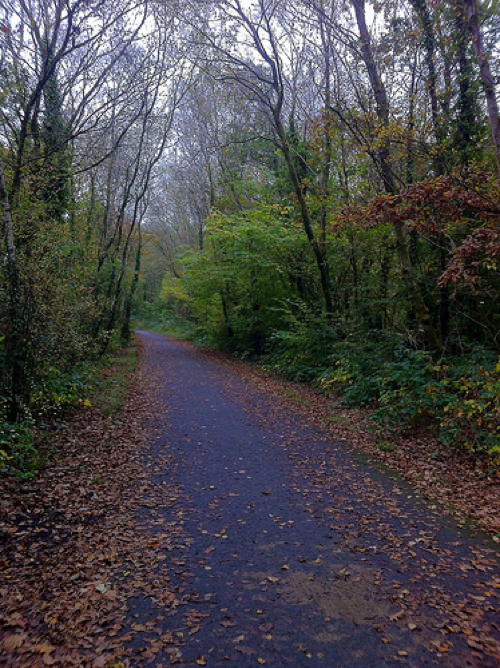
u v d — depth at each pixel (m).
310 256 14.96
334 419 9.16
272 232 15.51
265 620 3.25
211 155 22.98
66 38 9.23
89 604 3.43
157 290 54.94
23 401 7.25
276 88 12.52
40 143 10.80
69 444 7.28
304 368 13.61
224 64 13.06
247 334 20.41
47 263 8.80
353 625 3.19
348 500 5.43
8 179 9.25
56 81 11.96
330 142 12.73
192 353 23.14
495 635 3.05
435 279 9.92
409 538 4.48
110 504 5.32
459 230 8.08
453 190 6.40
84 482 5.88
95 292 16.70
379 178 11.91
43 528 4.66
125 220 29.08
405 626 3.16
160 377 15.20
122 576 3.84
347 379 11.04
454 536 4.52
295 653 2.93
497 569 3.90
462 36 8.59
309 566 3.98
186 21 12.16
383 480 6.07
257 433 8.41
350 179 13.31
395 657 2.87
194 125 23.55
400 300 11.09
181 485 5.93
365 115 9.86
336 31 10.93
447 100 9.45
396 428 7.89
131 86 12.98
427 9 9.29
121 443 7.66
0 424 6.44
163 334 41.78
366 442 7.70
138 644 3.01
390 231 11.05
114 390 11.62
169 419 9.44
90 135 14.11
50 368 8.87
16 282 7.09
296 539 4.48
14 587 3.64
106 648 2.96
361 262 13.31
